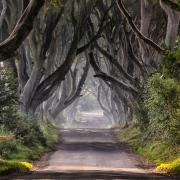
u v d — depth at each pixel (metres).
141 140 51.31
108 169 33.25
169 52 31.73
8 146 37.72
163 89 36.69
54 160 40.16
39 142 49.56
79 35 54.84
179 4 30.86
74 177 26.23
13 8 50.88
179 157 34.97
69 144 57.75
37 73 54.12
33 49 53.50
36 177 26.12
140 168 34.81
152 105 38.19
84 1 54.09
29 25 25.41
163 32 59.19
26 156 38.72
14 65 55.75
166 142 39.25
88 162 38.72
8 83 41.00
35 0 25.20
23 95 54.09
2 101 40.06
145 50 55.84
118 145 56.69
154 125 41.41
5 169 28.50
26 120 47.75
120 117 95.50
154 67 55.03
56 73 55.53
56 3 31.16
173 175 28.77
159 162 37.19
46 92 55.84
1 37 52.94
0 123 40.91
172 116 36.75
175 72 32.50
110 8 57.31
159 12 58.44
